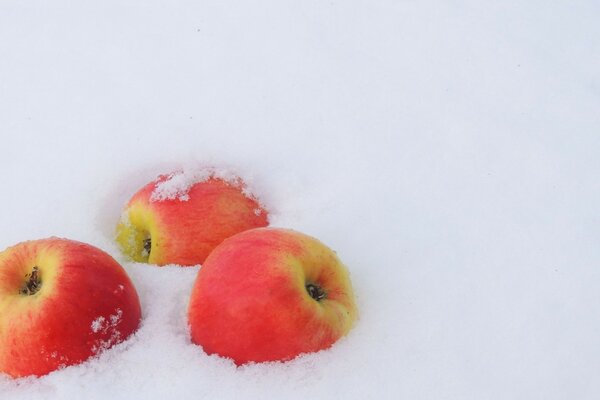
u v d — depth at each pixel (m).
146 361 0.65
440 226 0.73
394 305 0.68
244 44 0.87
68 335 0.64
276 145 0.78
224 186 0.72
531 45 0.87
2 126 0.80
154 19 0.89
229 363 0.65
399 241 0.72
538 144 0.79
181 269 0.70
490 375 0.66
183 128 0.79
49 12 0.90
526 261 0.71
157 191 0.71
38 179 0.76
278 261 0.64
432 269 0.70
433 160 0.77
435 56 0.86
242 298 0.63
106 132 0.79
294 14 0.89
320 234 0.72
